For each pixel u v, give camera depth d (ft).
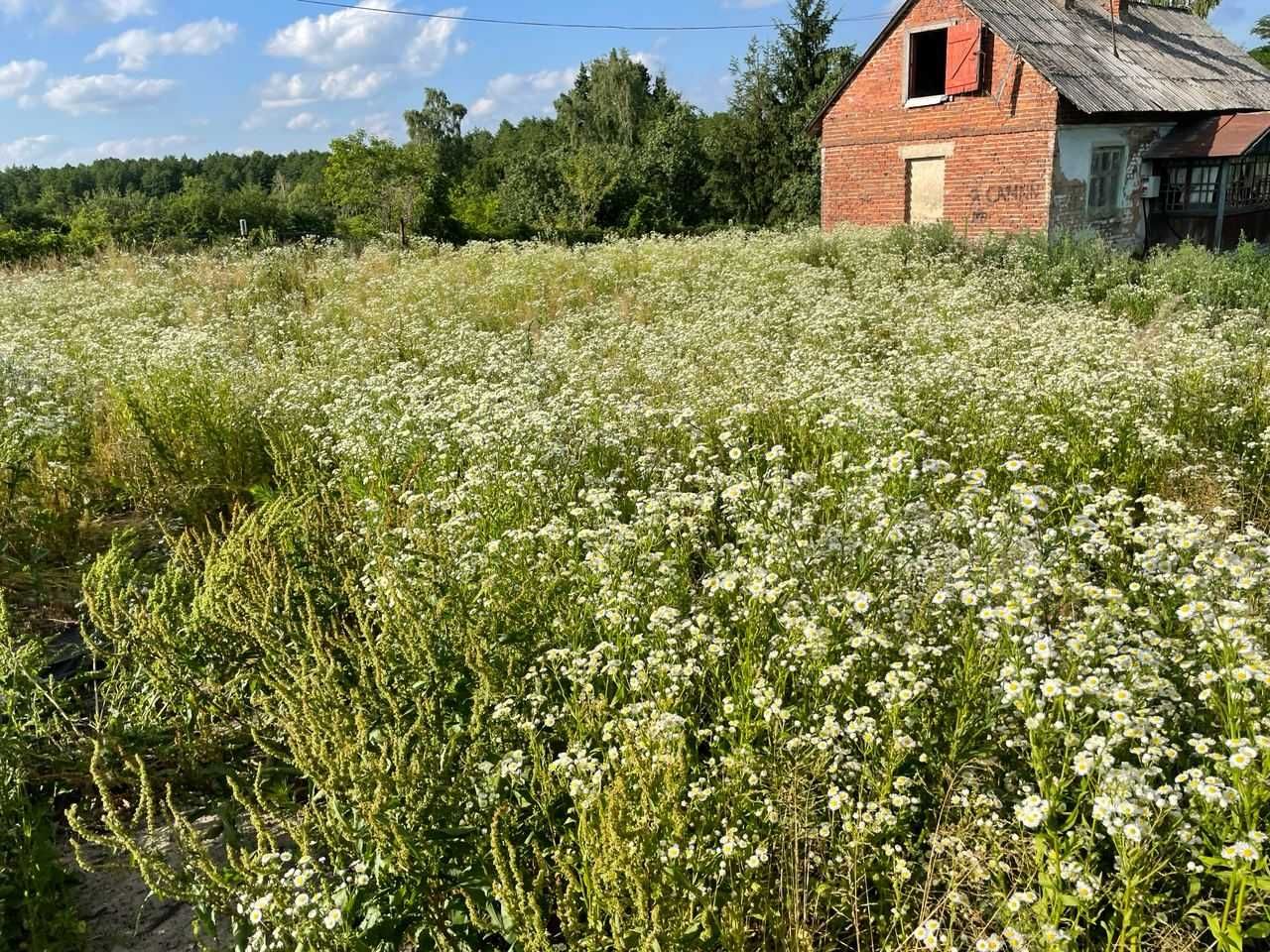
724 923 9.50
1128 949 9.29
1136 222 72.79
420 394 26.16
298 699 11.95
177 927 11.82
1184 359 28.73
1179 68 75.31
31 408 26.16
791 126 118.83
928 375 25.93
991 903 10.27
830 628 13.17
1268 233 77.30
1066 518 19.07
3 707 14.29
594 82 201.77
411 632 12.94
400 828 10.05
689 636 13.80
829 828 10.66
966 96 68.23
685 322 38.52
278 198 115.34
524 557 15.66
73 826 10.75
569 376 29.76
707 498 16.92
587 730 11.89
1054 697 10.78
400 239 78.18
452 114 276.00
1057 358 28.71
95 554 19.76
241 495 23.76
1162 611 13.58
